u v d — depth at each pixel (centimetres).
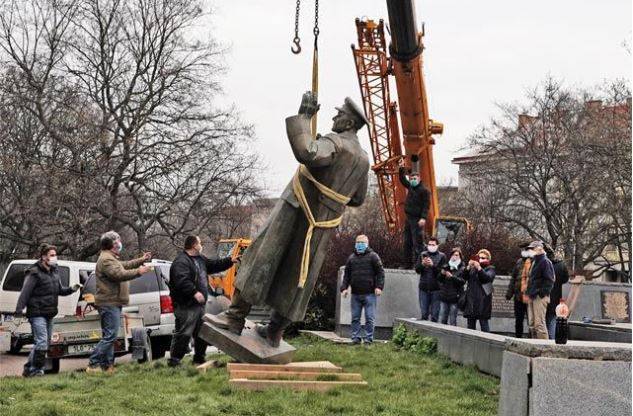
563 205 4128
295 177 1059
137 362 1330
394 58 2078
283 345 1123
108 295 1198
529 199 4094
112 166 3569
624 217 3625
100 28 3684
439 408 881
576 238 3841
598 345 604
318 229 1046
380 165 2467
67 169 3412
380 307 2003
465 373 1159
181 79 3747
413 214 2105
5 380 1067
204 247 4316
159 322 1772
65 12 3644
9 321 1853
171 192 3781
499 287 2064
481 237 2488
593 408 586
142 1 3709
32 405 854
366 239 1667
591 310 2153
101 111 3694
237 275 1075
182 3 3722
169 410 835
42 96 3503
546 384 589
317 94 1010
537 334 1348
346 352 1434
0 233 3403
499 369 1107
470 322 1614
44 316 1244
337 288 2105
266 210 4581
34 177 3328
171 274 1168
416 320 1709
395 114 2459
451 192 5669
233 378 993
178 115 3741
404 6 1941
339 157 1036
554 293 1480
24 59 3638
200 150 3756
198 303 1180
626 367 588
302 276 1041
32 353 1230
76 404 873
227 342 1075
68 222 3344
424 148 2269
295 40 1079
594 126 3766
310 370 1046
